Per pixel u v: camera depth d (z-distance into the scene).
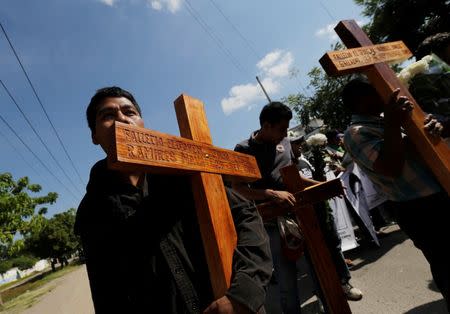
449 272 1.71
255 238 1.05
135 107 1.38
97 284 1.06
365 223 4.53
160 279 0.97
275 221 2.42
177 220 1.07
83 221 1.15
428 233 1.75
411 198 1.78
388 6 24.41
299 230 2.38
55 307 11.09
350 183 4.65
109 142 0.82
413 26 24.14
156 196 1.08
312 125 28.83
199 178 1.04
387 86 1.69
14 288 33.97
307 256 2.49
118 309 1.00
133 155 0.83
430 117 1.62
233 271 0.97
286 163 2.71
